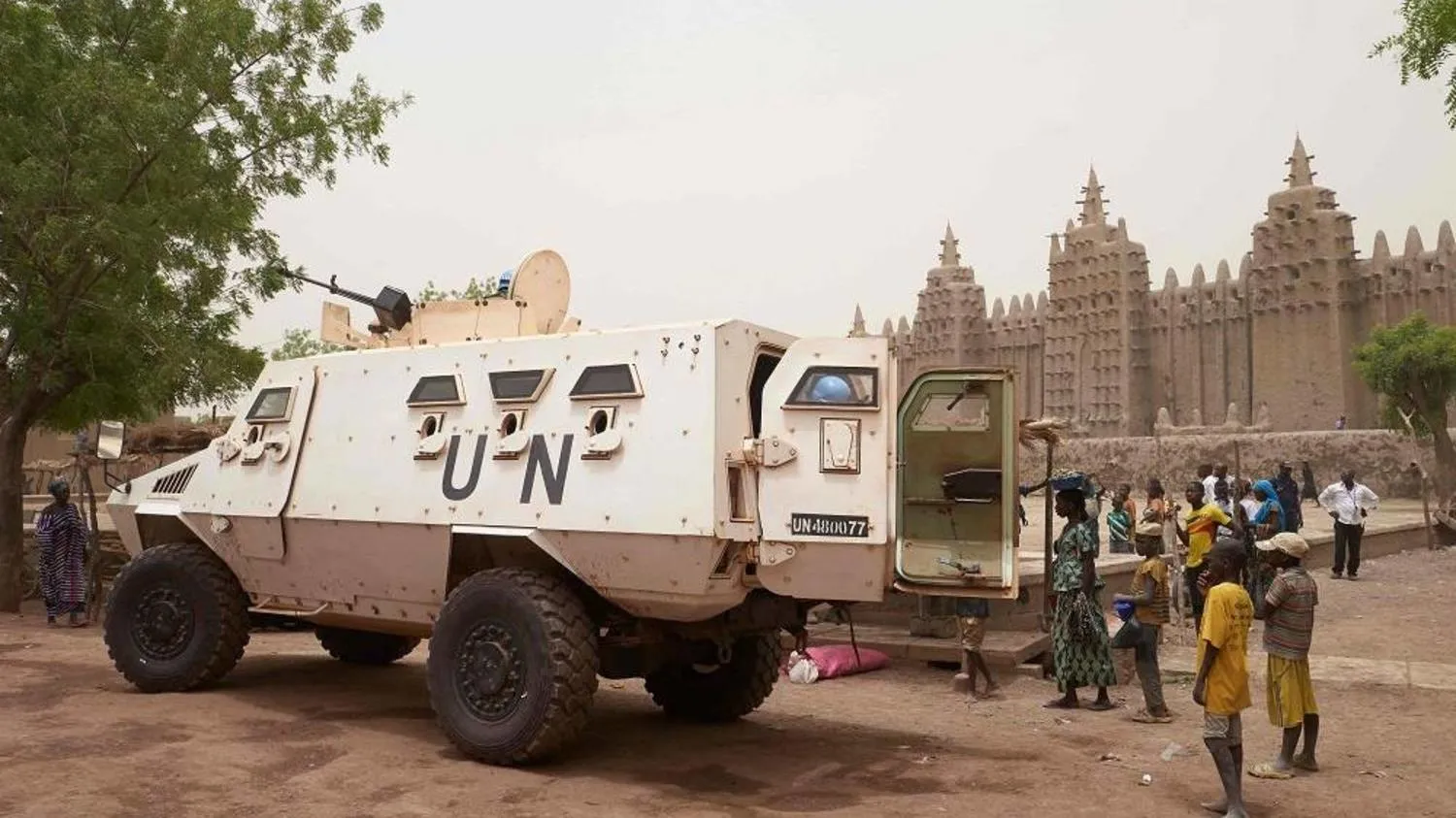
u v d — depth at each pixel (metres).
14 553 15.17
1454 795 6.97
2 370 15.14
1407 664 12.24
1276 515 15.66
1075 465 59.28
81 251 14.34
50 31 14.46
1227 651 6.35
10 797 5.92
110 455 14.59
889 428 6.77
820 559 6.71
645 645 7.72
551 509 7.07
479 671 6.98
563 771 6.93
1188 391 70.06
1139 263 73.88
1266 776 7.35
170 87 14.67
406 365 8.22
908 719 9.20
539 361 7.55
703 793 6.54
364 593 8.35
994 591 6.63
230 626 8.92
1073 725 9.08
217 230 14.91
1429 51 13.48
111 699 8.66
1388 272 58.81
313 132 15.44
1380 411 46.81
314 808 5.93
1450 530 27.44
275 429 8.77
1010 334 84.75
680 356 6.91
